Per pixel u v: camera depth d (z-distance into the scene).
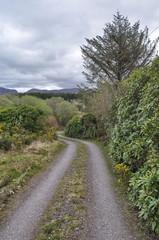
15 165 6.03
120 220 3.12
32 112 12.71
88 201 3.92
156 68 5.20
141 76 5.86
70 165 7.02
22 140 9.47
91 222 3.09
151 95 4.39
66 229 2.90
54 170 6.31
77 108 40.03
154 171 2.78
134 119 5.83
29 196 4.18
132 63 13.26
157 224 2.47
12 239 2.67
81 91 18.70
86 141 16.06
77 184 4.96
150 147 3.60
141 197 2.68
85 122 18.52
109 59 13.70
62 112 38.56
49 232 2.82
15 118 11.94
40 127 13.38
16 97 40.09
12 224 3.06
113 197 4.09
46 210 3.53
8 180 4.82
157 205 2.41
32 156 7.67
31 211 3.50
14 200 3.96
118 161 5.60
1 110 12.62
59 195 4.24
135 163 4.32
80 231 2.84
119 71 13.84
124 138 5.70
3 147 8.04
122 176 4.89
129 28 13.41
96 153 9.71
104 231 2.82
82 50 14.72
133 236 2.66
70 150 10.53
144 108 4.37
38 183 5.04
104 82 14.47
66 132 22.27
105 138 13.41
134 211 3.39
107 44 13.52
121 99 7.27
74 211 3.49
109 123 11.85
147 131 3.37
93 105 16.05
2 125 10.33
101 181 5.19
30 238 2.69
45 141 11.42
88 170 6.37
